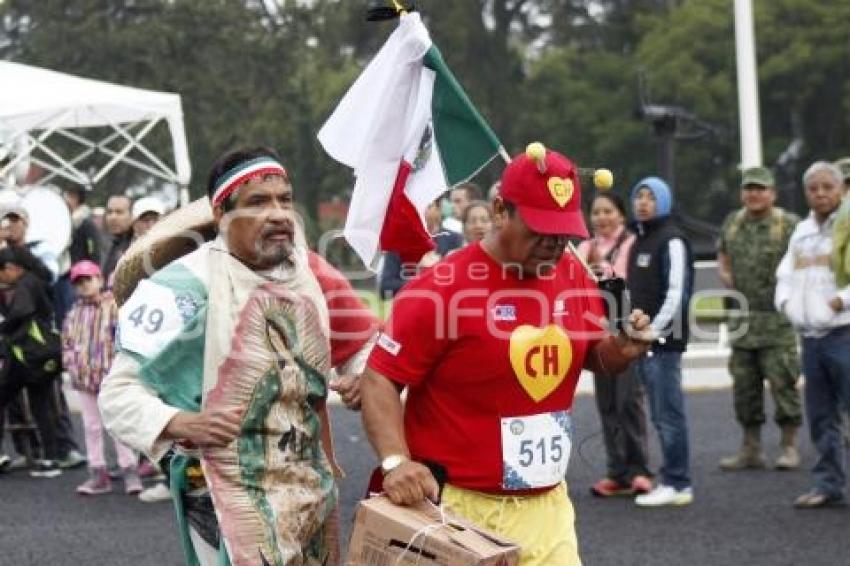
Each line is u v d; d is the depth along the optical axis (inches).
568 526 239.6
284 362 223.5
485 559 205.3
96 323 485.7
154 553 395.5
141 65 1843.0
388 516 216.1
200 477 226.8
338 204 1990.7
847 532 401.1
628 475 462.9
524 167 226.5
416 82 265.1
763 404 506.0
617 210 470.9
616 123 1966.0
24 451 551.5
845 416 446.9
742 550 381.7
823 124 1955.0
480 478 232.4
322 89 2022.6
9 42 1964.8
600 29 2169.0
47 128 741.9
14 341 524.4
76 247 649.0
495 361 229.6
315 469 229.0
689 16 1940.2
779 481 480.4
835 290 427.8
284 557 220.4
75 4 1870.1
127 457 487.5
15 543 412.2
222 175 225.1
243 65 1898.4
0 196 559.8
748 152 828.0
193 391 223.0
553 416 236.1
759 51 1899.6
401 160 266.4
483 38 2070.6
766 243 495.8
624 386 456.4
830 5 1886.1
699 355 737.6
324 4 2069.4
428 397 234.7
